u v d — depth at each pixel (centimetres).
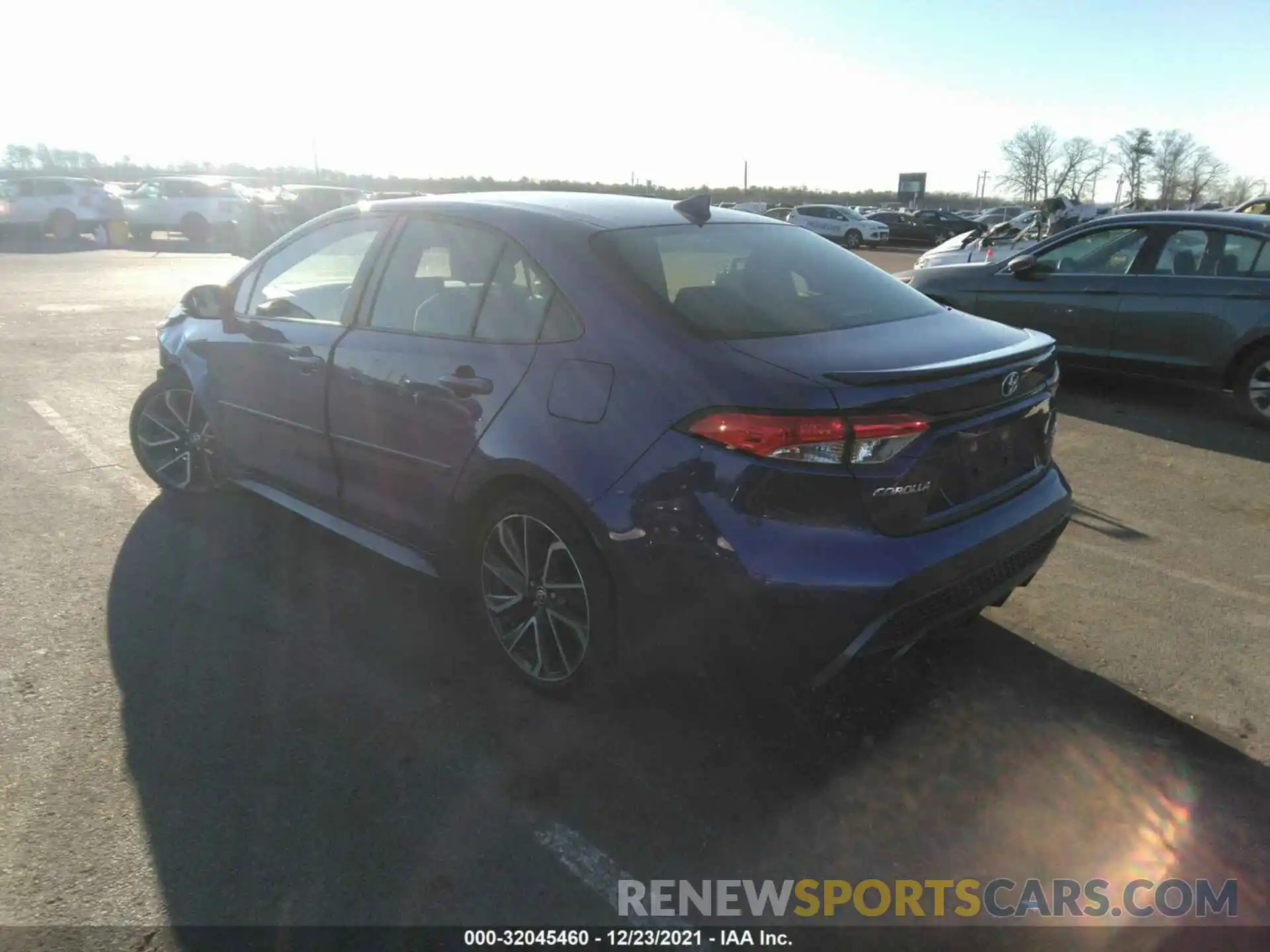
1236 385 689
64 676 326
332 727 301
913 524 260
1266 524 493
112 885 234
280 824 257
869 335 292
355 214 391
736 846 254
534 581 311
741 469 249
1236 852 254
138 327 1084
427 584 404
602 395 278
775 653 258
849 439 246
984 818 266
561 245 309
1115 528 487
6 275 1706
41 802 263
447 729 302
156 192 2656
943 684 332
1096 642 364
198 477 496
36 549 434
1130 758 292
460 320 329
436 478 331
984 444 284
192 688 321
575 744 296
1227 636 370
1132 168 7069
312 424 387
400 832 256
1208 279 691
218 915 226
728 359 263
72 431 630
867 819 265
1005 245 1625
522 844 253
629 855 250
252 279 439
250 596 390
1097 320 745
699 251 324
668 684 317
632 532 266
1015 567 299
